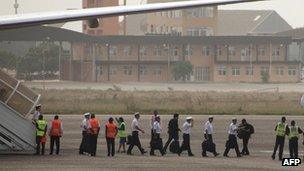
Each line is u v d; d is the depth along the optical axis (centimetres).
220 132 13738
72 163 8688
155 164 8744
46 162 8756
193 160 9350
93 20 9331
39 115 9719
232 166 8650
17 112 9719
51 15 8831
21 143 9744
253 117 17600
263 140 12388
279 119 17025
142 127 14588
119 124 10462
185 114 18262
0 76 9856
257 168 8481
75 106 19800
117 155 9925
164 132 13575
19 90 9900
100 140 12231
